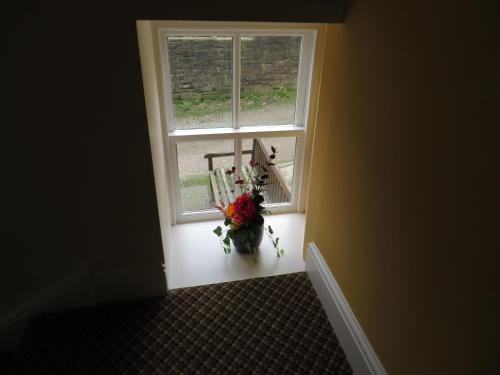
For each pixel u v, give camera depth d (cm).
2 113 126
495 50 72
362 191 132
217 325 164
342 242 153
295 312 171
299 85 204
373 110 120
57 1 114
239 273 196
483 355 81
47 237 154
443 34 86
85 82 127
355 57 130
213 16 126
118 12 118
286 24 182
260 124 213
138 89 131
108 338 159
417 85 97
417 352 107
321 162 169
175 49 184
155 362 149
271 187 235
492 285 77
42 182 142
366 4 120
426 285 100
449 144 86
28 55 119
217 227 214
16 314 165
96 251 163
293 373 144
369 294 133
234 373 144
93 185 147
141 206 155
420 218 100
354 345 142
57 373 145
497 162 73
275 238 222
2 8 112
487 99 74
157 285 177
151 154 145
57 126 133
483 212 78
